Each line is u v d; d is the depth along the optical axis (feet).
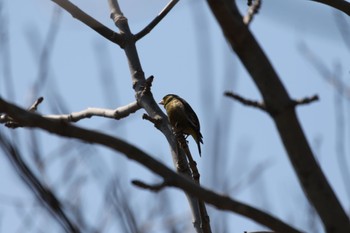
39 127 18.60
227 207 19.39
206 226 31.24
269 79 19.75
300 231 19.74
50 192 20.84
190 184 19.30
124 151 18.98
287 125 19.79
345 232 19.51
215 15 19.31
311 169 19.76
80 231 21.06
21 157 20.70
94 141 18.81
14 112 18.52
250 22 23.03
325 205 19.67
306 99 19.71
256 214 19.51
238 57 19.90
